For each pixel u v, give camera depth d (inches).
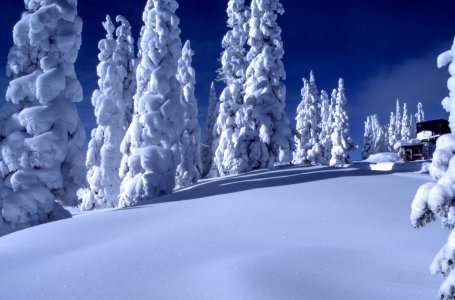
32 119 585.6
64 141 610.9
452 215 166.1
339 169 758.5
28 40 625.6
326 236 319.9
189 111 1373.0
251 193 520.4
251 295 195.5
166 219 407.2
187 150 1298.0
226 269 237.0
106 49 1191.6
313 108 2010.3
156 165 732.0
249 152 1011.3
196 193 613.0
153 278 235.6
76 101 663.1
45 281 246.7
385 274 228.2
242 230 345.4
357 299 191.6
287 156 2129.7
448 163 181.6
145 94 802.2
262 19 1041.5
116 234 360.2
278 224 359.6
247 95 1040.2
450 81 191.5
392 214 378.6
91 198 1123.3
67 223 411.5
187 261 265.7
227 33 1238.9
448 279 154.8
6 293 234.1
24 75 630.5
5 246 352.2
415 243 289.4
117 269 257.0
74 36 644.1
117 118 1160.8
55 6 637.3
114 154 1130.0
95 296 215.9
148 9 847.7
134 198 706.8
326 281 217.8
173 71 829.8
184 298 201.6
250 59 1064.8
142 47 830.5
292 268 240.4
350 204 420.5
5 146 574.9
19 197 551.5
